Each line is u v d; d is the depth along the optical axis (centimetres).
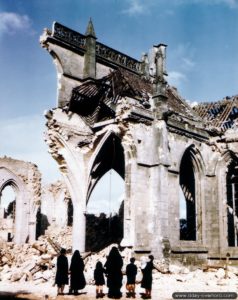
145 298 1722
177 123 2981
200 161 3177
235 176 3300
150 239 2653
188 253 2830
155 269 2502
